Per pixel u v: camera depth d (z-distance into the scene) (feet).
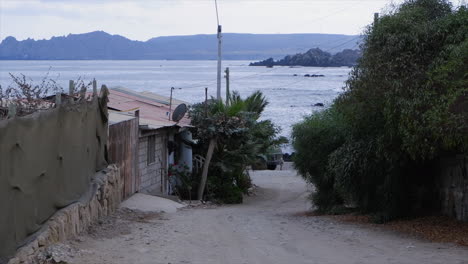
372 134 47.37
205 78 343.26
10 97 52.29
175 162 82.48
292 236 40.57
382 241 37.78
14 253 26.35
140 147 63.52
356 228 45.14
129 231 39.86
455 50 37.01
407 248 34.60
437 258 31.01
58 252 29.07
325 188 63.82
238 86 319.27
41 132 30.50
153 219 47.88
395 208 48.98
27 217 28.37
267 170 137.90
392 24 42.29
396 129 41.68
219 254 32.91
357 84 43.75
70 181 36.11
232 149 82.94
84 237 35.35
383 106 42.37
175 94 252.62
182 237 38.60
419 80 39.70
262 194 94.43
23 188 27.81
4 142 25.59
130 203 54.03
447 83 36.96
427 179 49.70
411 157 43.45
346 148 50.34
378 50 42.86
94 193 40.75
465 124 35.22
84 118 40.04
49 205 31.83
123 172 54.54
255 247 35.53
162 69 499.92
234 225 46.55
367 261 30.73
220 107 82.38
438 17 43.73
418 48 40.86
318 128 59.77
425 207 49.85
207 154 78.79
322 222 49.90
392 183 48.47
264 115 199.21
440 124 36.17
